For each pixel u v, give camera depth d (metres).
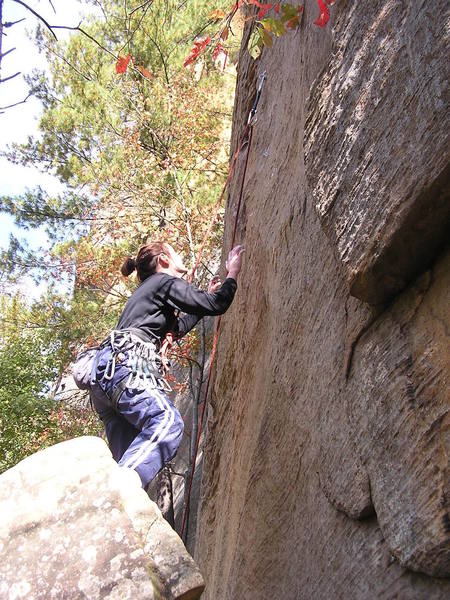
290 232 3.58
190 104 13.30
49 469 2.42
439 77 2.02
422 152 2.08
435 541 1.98
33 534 2.27
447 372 2.05
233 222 5.52
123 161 13.48
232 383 5.01
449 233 2.19
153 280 3.56
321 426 2.80
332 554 2.60
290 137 3.98
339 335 2.75
